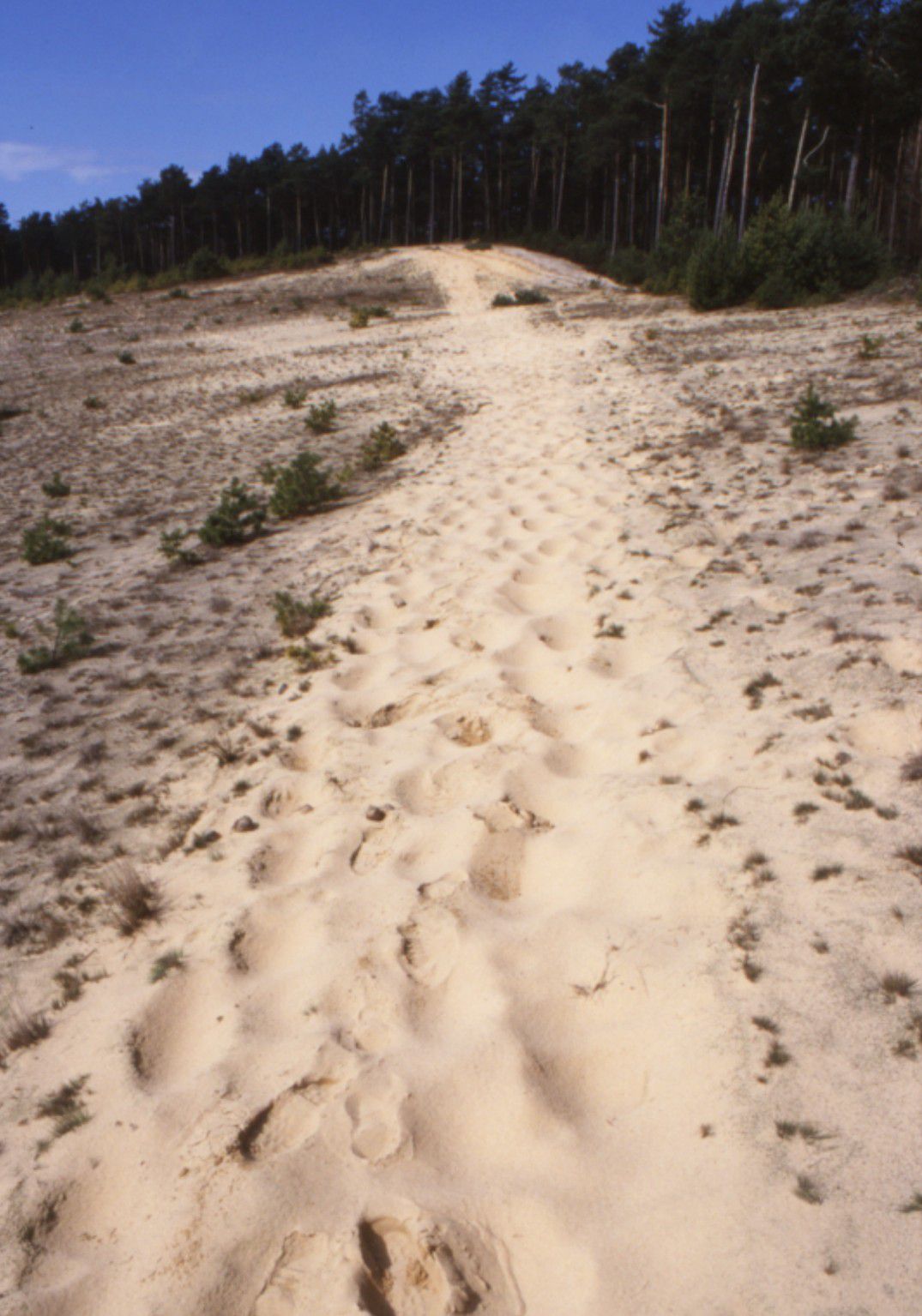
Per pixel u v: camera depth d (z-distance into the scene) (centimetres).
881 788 413
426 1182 273
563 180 8106
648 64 5419
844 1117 269
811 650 559
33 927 442
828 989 312
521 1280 245
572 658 619
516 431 1491
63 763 607
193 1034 351
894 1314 217
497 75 8125
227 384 2703
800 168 4878
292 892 416
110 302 5366
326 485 1301
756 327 2422
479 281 4659
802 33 4384
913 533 743
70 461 1941
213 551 1117
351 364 2753
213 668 734
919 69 4516
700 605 663
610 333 2673
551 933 364
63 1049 357
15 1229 281
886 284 2873
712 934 346
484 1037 319
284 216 9400
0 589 1078
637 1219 253
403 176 9088
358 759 529
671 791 438
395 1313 241
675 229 4134
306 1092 308
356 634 741
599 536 870
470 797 469
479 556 870
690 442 1192
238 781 539
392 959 363
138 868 474
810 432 1074
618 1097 295
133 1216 278
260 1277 251
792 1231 240
